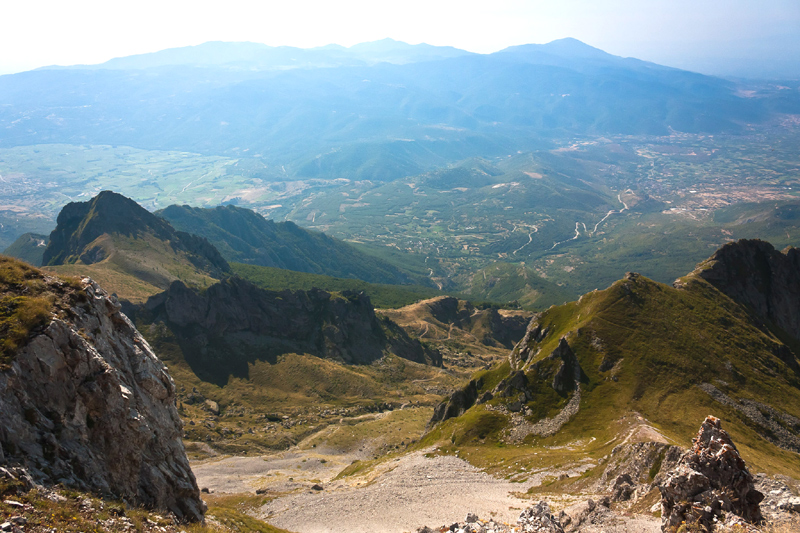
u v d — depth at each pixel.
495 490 96.12
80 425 31.52
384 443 185.25
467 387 172.25
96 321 37.16
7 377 28.41
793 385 137.75
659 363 137.62
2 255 36.50
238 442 183.75
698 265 191.62
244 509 111.44
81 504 27.88
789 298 182.38
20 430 27.97
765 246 190.88
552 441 122.19
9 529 22.50
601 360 141.88
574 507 65.94
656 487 58.16
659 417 119.81
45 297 34.25
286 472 158.00
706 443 36.78
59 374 31.45
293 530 91.81
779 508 32.78
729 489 33.59
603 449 103.62
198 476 151.12
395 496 101.12
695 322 155.00
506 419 137.62
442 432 148.50
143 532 29.61
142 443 36.09
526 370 150.00
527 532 42.03
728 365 138.50
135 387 38.31
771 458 103.19
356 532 83.81
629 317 154.75
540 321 176.00
